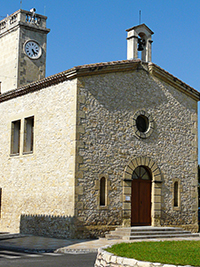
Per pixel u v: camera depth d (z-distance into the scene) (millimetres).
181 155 20594
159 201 19188
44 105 18672
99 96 17672
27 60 25266
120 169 17953
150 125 19359
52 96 18266
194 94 21656
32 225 18406
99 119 17516
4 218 20469
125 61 18578
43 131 18531
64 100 17531
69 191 16516
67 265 10789
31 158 19047
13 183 20125
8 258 12062
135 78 19203
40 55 25875
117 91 18375
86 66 17078
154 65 19688
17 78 24656
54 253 13266
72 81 17219
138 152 18719
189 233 18984
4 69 25938
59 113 17703
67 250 13594
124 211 17797
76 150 16562
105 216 17141
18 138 21016
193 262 8508
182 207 20219
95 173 17047
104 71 17906
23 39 25203
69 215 16328
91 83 17469
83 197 16531
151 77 19859
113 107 18109
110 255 9414
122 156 18094
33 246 14320
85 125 17000
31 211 18594
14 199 19891
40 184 18250
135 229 17297
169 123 20297
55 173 17438
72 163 16562
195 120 21688
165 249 10352
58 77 17672
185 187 20531
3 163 21109
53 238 16797
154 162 19250
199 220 24047
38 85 18969
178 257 9039
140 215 18734
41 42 26109
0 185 21109
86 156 16859
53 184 17469
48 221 17453
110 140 17766
